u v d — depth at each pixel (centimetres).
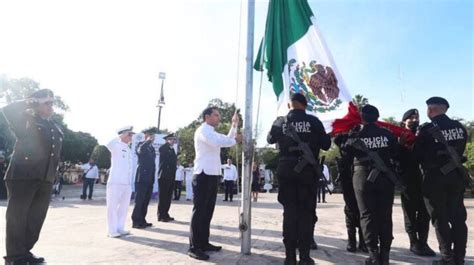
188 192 1670
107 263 450
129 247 551
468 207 1452
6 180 443
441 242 455
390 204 454
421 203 532
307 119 461
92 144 5109
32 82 3331
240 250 541
